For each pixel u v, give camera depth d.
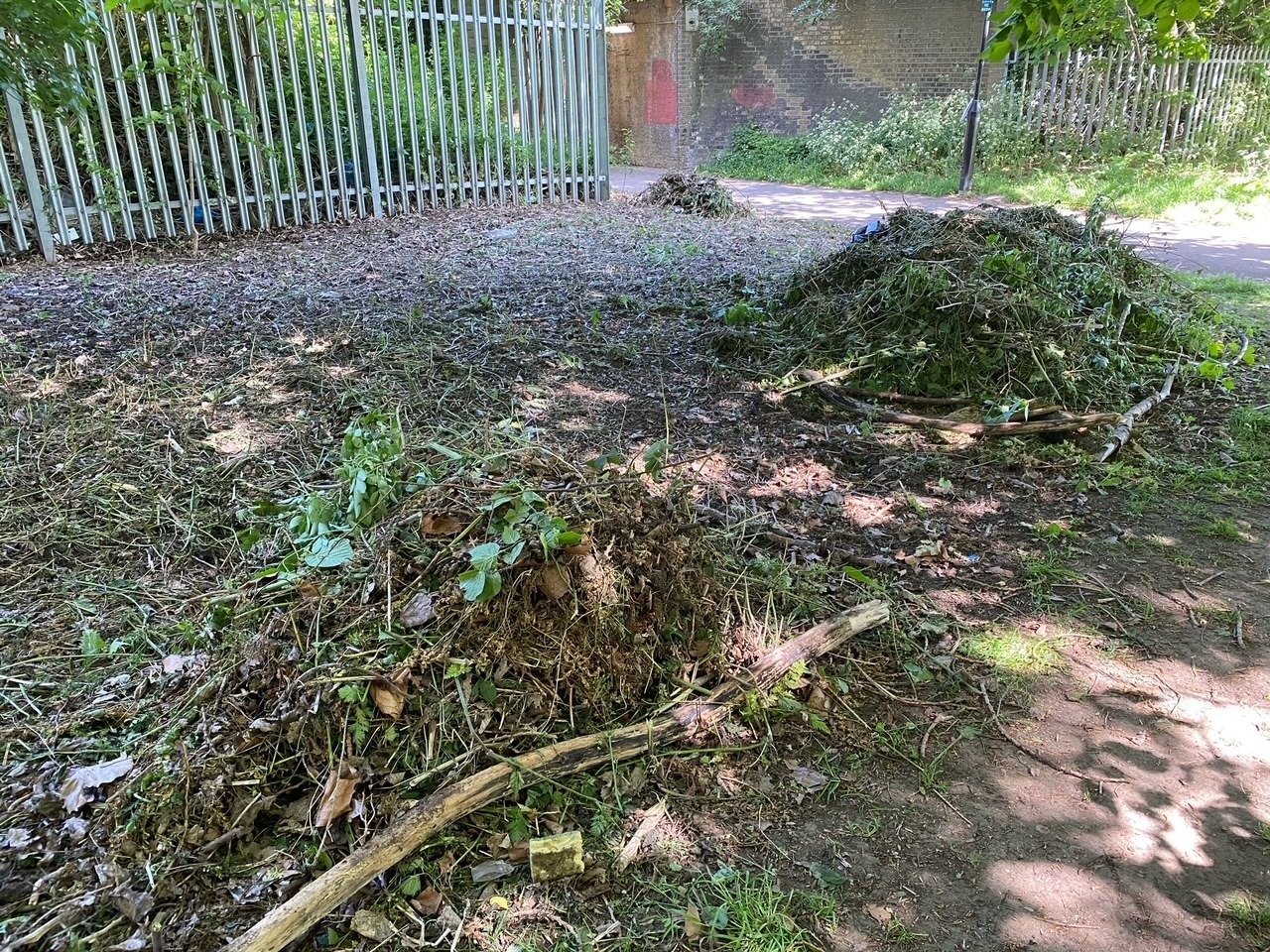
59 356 4.68
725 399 4.62
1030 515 3.53
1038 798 2.17
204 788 1.91
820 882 1.92
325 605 2.27
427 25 9.55
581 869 1.90
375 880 1.84
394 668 2.12
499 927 1.78
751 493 3.64
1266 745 2.33
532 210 10.07
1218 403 4.64
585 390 4.66
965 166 13.02
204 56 7.89
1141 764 2.28
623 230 8.93
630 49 19.20
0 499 3.28
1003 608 2.92
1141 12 4.02
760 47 17.59
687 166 18.89
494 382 4.66
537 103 10.32
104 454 3.65
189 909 1.74
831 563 3.12
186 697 2.19
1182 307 5.86
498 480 2.51
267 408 4.19
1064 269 5.29
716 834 2.04
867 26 16.25
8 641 2.53
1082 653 2.70
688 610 2.47
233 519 3.22
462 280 6.66
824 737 2.35
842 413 4.49
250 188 8.42
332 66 8.84
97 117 7.40
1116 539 3.34
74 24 4.73
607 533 2.36
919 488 3.74
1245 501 3.65
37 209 6.86
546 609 2.25
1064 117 13.91
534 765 2.06
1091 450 4.02
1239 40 13.99
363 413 4.15
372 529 2.50
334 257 7.38
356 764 2.01
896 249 5.43
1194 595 2.99
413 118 9.34
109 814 1.89
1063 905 1.87
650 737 2.20
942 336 4.64
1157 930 1.82
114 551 3.01
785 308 5.82
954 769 2.26
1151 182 12.18
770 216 10.67
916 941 1.79
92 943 1.65
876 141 15.62
